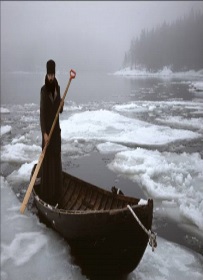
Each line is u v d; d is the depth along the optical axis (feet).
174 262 13.33
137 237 10.94
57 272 11.60
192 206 18.62
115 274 11.91
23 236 13.83
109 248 11.41
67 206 15.94
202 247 14.89
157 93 101.40
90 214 11.12
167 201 20.21
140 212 10.56
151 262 13.21
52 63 13.04
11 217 15.81
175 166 26.32
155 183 22.72
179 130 41.52
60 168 14.84
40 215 15.15
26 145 34.68
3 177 24.68
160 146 34.83
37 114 63.10
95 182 24.26
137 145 35.94
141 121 50.06
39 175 17.56
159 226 17.08
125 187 23.21
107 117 51.85
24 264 11.93
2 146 35.58
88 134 41.60
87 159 30.86
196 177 24.00
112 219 10.78
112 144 36.11
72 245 12.77
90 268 12.16
